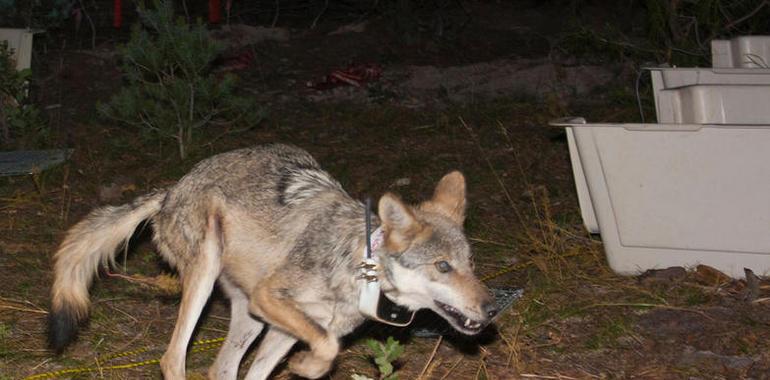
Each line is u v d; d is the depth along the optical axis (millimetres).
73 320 3711
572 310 4191
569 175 5680
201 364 3852
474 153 6004
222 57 7762
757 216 4215
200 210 3680
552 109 6516
